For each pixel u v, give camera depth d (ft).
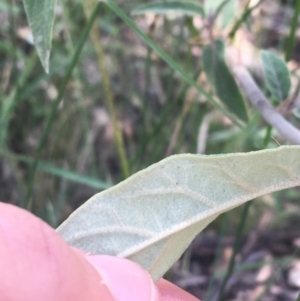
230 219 0.51
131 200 0.20
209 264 0.51
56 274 0.19
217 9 0.33
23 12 0.50
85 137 0.52
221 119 0.52
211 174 0.19
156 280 0.21
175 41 0.51
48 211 0.46
